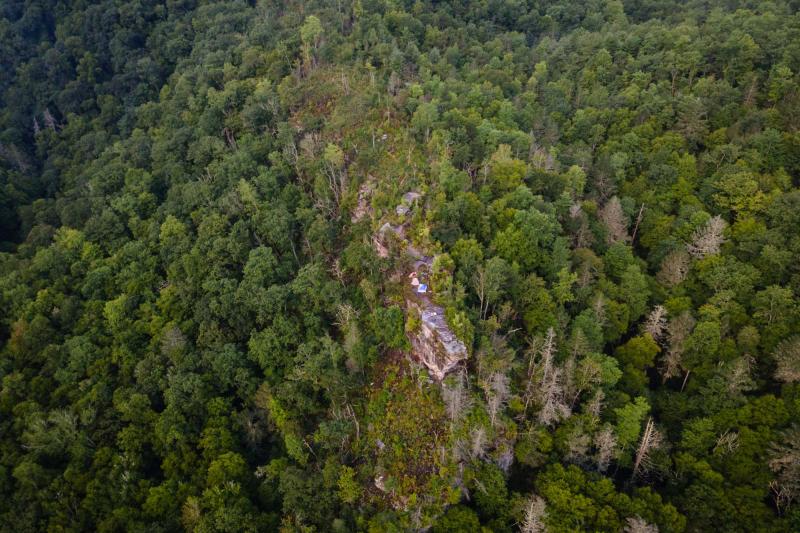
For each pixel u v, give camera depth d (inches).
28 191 6156.5
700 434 3125.0
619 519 2689.5
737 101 5305.1
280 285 3914.9
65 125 7209.6
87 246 4726.9
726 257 3961.6
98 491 3088.1
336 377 3270.2
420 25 6776.6
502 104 5142.7
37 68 7524.6
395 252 3659.0
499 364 2982.3
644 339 3595.0
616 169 4837.6
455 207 3740.2
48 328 4119.1
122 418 3432.6
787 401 3134.8
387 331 3356.3
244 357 3631.9
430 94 5226.4
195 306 3993.6
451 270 3437.5
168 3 7859.3
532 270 3708.2
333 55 5885.8
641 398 3061.0
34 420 3464.6
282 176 4736.7
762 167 4505.4
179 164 5221.5
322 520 2881.4
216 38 7037.4
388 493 2970.0
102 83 7391.7
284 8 7440.9
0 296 4404.5
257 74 6082.7
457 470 2928.2
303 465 3137.3
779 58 5482.3
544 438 2992.1
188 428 3331.7
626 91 5743.1
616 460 3125.0
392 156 4488.2
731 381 3228.3
